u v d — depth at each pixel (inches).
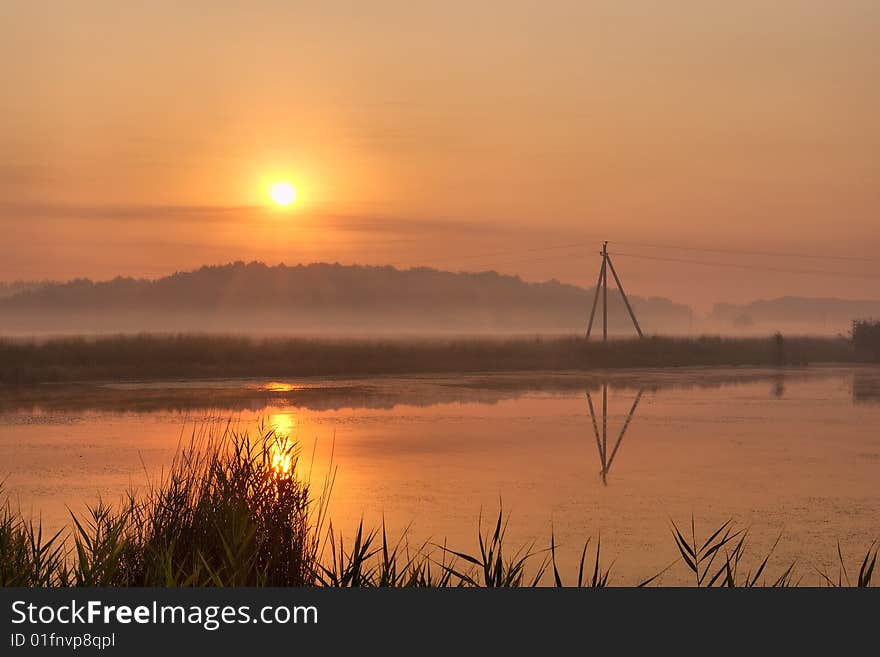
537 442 871.7
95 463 713.6
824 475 697.6
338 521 515.8
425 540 473.7
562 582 404.2
